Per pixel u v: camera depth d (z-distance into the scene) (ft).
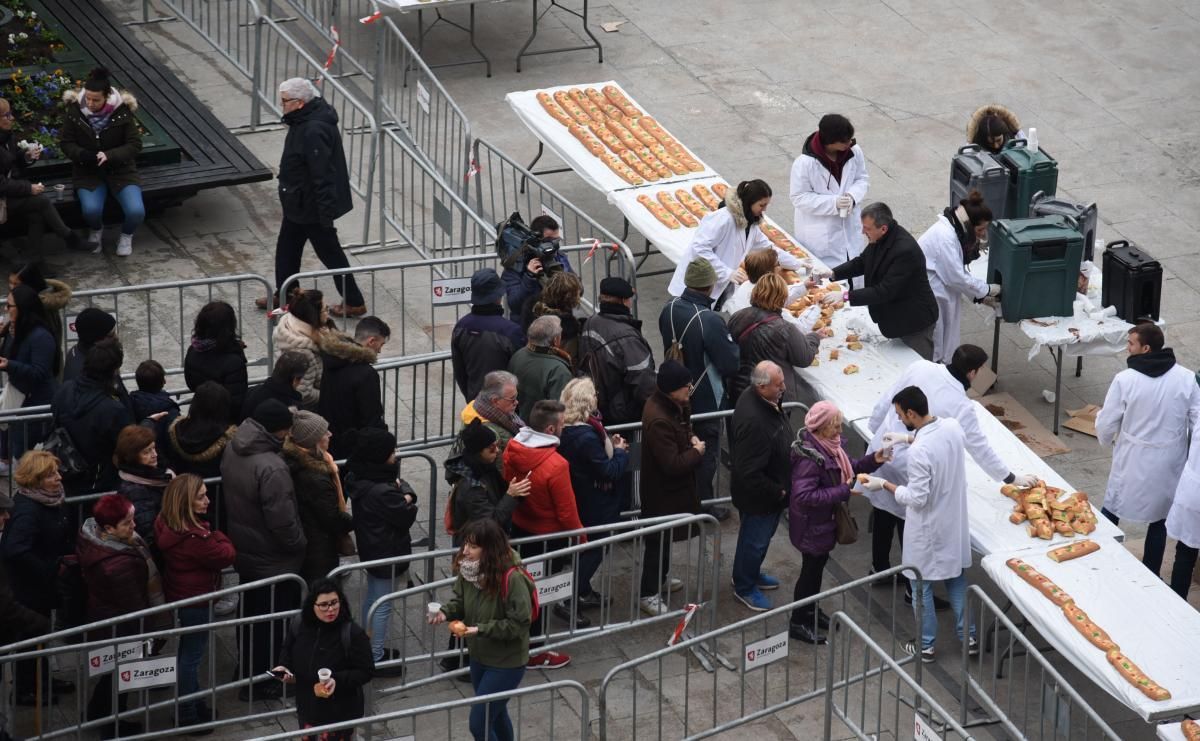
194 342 42.14
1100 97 70.38
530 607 34.81
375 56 70.23
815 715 39.68
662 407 40.50
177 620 37.24
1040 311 49.65
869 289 46.42
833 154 52.26
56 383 44.62
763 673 40.24
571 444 39.96
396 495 38.04
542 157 65.62
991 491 42.37
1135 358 42.68
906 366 46.80
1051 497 41.55
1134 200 63.05
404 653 38.09
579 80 71.00
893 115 68.74
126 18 73.31
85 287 55.72
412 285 57.00
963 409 41.06
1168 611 37.88
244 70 66.08
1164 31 75.77
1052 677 35.65
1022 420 51.11
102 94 55.67
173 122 62.13
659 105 69.00
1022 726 39.47
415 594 38.58
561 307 43.98
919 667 39.04
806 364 44.96
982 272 52.49
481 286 43.70
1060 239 48.73
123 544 36.19
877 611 42.98
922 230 60.90
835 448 40.06
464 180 61.46
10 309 43.78
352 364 41.39
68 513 39.88
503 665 35.22
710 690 40.29
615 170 56.39
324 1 74.38
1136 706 35.04
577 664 40.86
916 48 74.18
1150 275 49.49
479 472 38.22
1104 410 43.19
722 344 43.65
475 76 71.05
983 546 40.14
